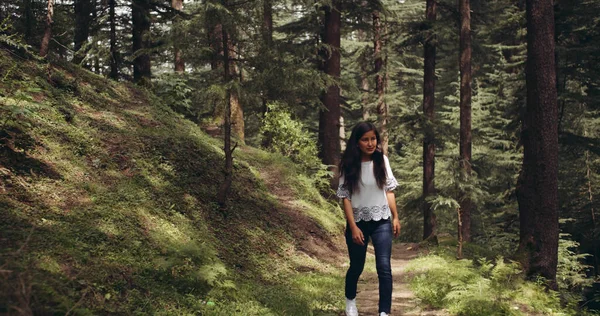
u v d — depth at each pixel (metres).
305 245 10.77
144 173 8.78
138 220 7.16
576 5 17.42
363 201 5.03
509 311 6.08
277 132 16.27
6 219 5.38
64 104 9.30
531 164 9.83
